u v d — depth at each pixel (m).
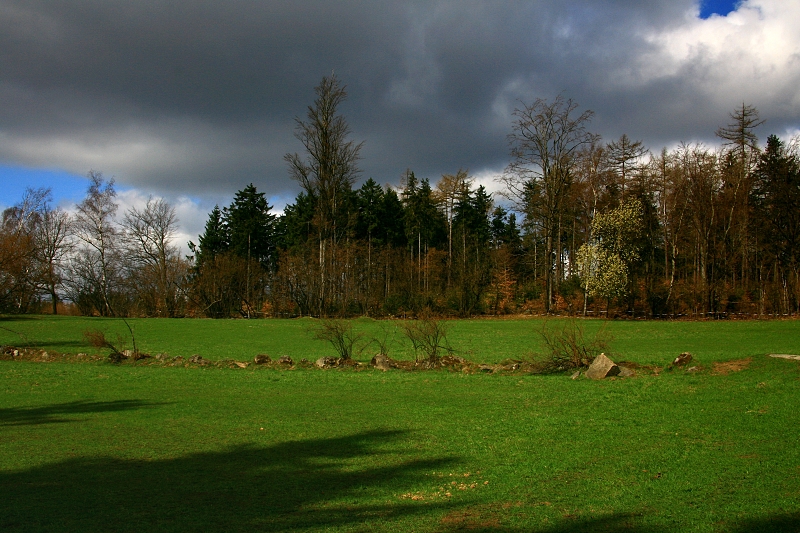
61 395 17.81
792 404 12.88
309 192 59.34
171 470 9.78
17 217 62.53
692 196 54.53
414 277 63.91
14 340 35.38
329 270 57.38
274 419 14.03
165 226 68.69
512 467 9.71
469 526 7.04
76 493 8.48
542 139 56.38
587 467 9.57
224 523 7.20
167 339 36.31
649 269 58.94
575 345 21.45
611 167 60.81
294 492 8.55
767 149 61.66
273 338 36.69
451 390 17.92
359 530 6.94
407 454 10.74
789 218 53.53
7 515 7.49
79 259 67.75
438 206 79.44
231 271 66.56
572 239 62.94
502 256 64.06
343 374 21.59
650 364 21.14
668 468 9.27
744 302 53.19
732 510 7.36
